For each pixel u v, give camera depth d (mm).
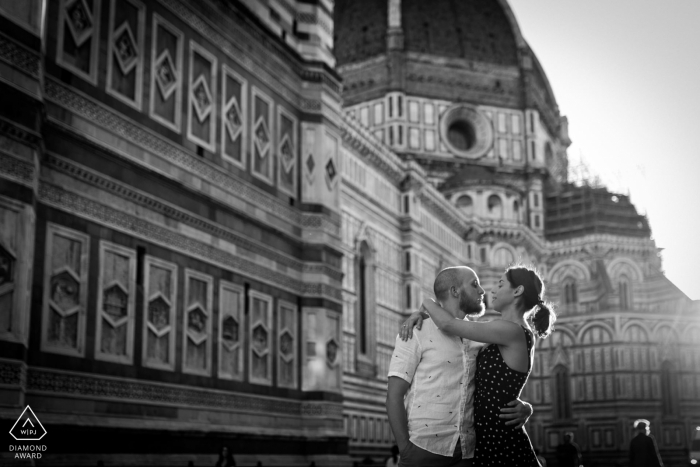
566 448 26922
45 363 16953
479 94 103500
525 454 6875
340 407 27000
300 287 26984
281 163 26797
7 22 15641
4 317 15172
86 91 18906
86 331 18141
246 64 25406
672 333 90188
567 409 89938
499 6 108812
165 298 20812
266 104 26312
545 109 110562
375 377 66875
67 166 18062
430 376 7012
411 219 76062
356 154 67938
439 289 7547
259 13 26516
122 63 20172
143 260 20172
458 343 7137
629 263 100562
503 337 6898
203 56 23375
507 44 107312
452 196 94500
